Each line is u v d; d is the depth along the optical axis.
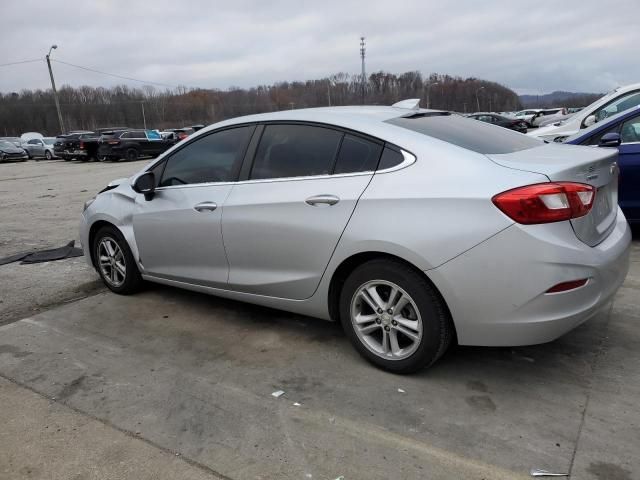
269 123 3.64
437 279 2.80
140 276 4.68
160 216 4.16
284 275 3.48
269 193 3.46
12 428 2.76
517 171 2.72
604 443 2.45
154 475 2.37
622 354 3.28
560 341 3.49
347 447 2.51
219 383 3.15
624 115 5.78
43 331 4.03
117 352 3.62
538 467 2.31
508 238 2.63
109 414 2.86
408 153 3.00
